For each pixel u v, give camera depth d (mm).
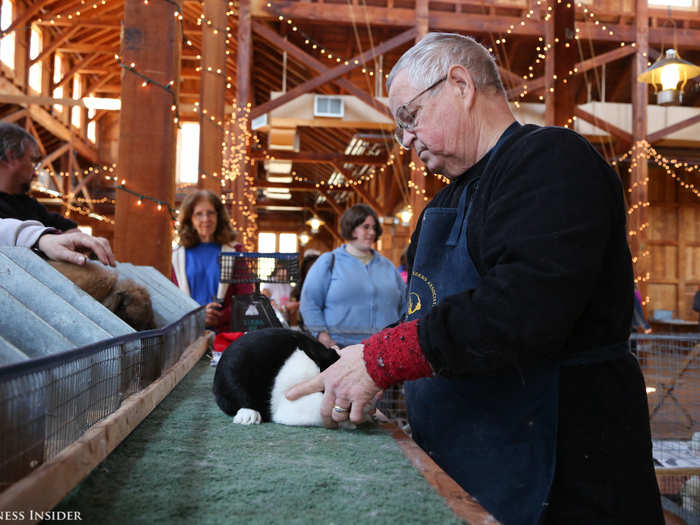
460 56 1207
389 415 2238
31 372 774
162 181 4293
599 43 11469
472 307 990
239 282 2982
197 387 1846
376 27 10859
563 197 983
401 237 14547
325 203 23453
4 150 2213
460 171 1281
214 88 9484
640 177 11148
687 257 13758
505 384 1127
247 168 10445
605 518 1033
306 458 1150
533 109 10914
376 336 1154
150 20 4312
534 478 1060
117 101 8891
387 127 11242
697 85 7395
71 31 15961
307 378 1515
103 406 1096
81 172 20031
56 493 781
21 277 1202
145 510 840
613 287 1088
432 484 989
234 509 852
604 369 1092
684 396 3266
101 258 1643
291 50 10227
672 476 2893
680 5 11477
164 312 2135
